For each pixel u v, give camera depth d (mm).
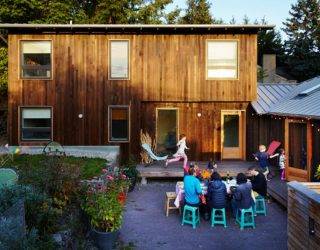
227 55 18453
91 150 18031
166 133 18781
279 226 11031
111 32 18203
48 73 18328
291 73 38750
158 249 9289
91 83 18328
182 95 18359
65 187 9250
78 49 18266
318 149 13453
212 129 18781
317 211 7023
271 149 17016
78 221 8914
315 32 41281
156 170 16266
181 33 18297
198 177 12867
